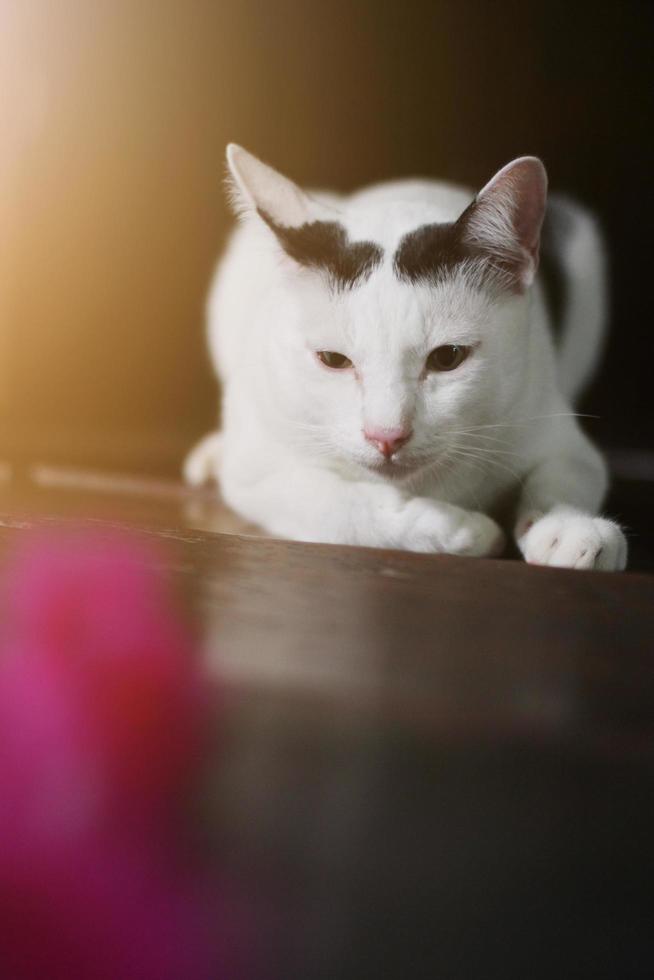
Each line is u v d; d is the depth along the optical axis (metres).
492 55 0.97
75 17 0.97
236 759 0.39
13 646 0.42
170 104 1.00
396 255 0.58
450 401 0.58
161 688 0.40
